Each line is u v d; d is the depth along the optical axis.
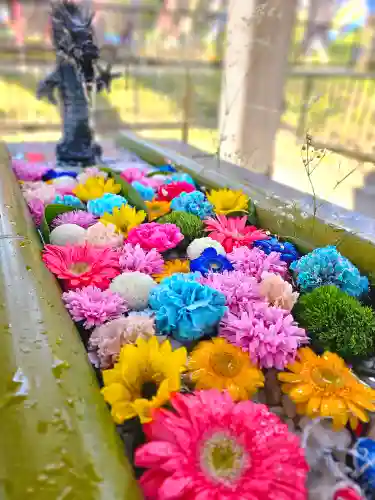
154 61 2.10
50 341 0.42
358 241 0.70
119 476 0.31
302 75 1.87
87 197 0.96
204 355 0.47
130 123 1.83
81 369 0.40
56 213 0.83
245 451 0.34
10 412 0.34
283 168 1.18
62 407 0.35
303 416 0.44
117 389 0.39
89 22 1.26
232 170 1.23
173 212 0.84
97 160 1.39
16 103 1.79
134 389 0.41
